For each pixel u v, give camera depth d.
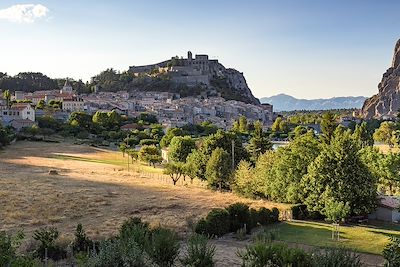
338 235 43.03
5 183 68.62
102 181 78.50
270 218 49.38
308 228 47.44
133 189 70.75
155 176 91.94
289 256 22.83
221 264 30.91
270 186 61.16
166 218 47.81
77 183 74.00
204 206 56.94
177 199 62.09
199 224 41.06
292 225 48.97
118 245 23.30
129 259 22.34
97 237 36.25
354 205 50.84
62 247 31.97
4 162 98.81
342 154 52.03
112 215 49.59
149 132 173.12
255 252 24.05
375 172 66.44
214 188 74.56
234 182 69.19
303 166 57.97
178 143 99.69
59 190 64.81
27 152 119.75
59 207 52.06
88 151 131.75
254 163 83.81
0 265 16.41
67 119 185.12
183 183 83.19
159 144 146.38
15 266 16.53
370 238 42.75
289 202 58.62
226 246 37.56
